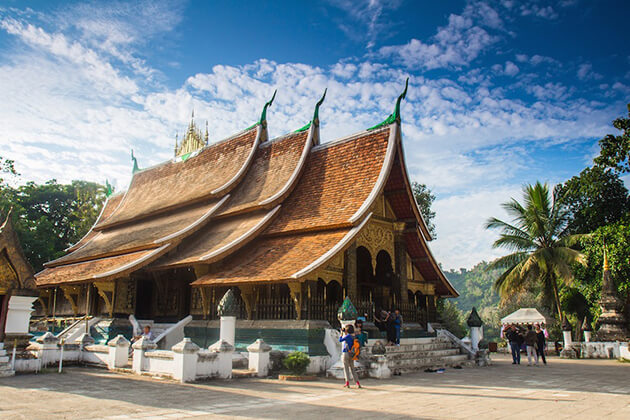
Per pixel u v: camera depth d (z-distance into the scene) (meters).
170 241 18.00
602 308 23.89
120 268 16.78
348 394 9.12
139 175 29.00
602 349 22.09
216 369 10.95
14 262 10.94
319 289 18.27
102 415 6.61
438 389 10.01
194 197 21.30
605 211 29.22
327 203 17.11
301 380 11.27
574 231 30.39
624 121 24.39
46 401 7.80
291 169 19.64
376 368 12.07
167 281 18.69
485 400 8.44
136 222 24.78
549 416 6.85
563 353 23.11
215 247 16.86
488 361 17.27
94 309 18.80
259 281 13.84
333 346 13.36
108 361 13.08
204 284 15.20
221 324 12.96
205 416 6.60
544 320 31.69
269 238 17.34
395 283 18.11
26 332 11.45
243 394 8.84
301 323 13.61
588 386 10.61
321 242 15.37
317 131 20.47
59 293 22.16
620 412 7.21
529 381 11.65
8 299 11.05
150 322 18.17
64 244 39.22
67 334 17.00
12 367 11.10
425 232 19.08
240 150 22.94
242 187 20.98
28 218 39.53
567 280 25.19
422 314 19.28
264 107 23.16
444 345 17.73
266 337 14.17
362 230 15.52
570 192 30.48
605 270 23.94
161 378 10.97
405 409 7.40
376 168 17.00
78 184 42.25
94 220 36.84
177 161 26.73
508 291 28.52
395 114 17.83
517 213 29.16
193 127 27.53
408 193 18.06
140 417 6.47
